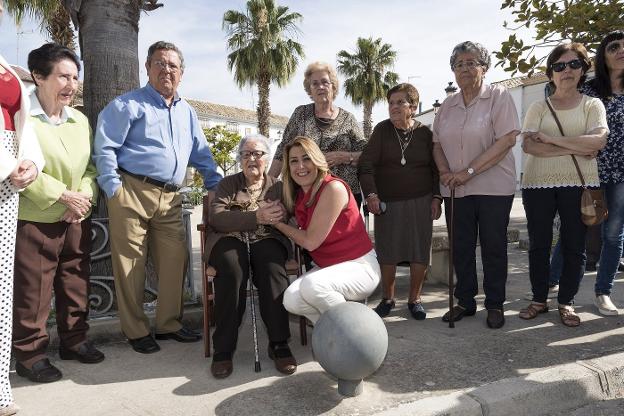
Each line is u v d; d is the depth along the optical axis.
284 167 3.20
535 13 5.65
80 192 3.00
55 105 2.89
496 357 3.10
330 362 2.47
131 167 3.22
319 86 3.83
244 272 3.02
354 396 2.60
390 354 3.17
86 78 4.11
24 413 2.49
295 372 2.95
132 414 2.46
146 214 3.28
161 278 3.47
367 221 4.30
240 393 2.67
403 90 3.77
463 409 2.47
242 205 3.24
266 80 23.56
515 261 6.23
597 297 3.93
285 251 3.25
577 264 3.61
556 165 3.54
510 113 3.57
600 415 2.65
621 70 3.60
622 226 3.78
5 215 2.41
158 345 3.41
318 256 3.18
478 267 5.86
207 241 3.19
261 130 24.00
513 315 3.97
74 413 2.48
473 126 3.64
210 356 3.25
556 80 3.53
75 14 4.13
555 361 3.02
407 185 3.84
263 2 22.31
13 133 2.40
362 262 3.08
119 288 3.28
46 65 2.79
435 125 3.93
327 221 2.99
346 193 3.04
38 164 2.55
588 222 3.43
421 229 3.88
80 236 3.08
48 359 2.95
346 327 2.46
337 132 3.95
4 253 2.42
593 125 3.44
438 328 3.70
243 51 22.88
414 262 3.91
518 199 17.09
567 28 5.50
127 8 4.14
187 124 3.50
